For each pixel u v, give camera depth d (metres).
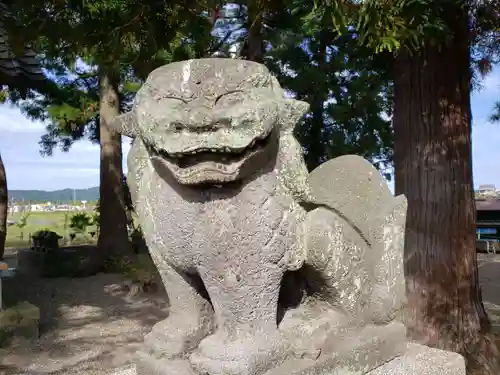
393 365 1.50
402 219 1.60
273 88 1.19
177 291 1.29
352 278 1.39
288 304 1.46
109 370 2.98
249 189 1.14
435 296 2.81
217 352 1.14
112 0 2.74
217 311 1.21
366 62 4.14
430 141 2.82
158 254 1.27
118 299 4.97
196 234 1.15
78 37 2.67
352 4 2.03
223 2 2.96
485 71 3.37
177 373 1.18
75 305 4.71
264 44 5.30
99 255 6.96
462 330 2.78
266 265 1.17
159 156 1.12
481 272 6.57
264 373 1.16
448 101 2.80
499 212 9.53
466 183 2.85
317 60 5.23
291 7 2.75
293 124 1.23
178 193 1.17
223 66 1.09
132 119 1.29
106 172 7.06
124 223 7.12
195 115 1.04
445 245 2.81
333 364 1.30
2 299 4.15
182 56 3.14
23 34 2.64
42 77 4.85
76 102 8.02
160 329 1.29
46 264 6.64
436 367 1.53
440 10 2.40
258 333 1.19
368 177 1.48
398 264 1.56
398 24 1.99
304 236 1.25
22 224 10.96
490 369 2.70
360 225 1.40
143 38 2.91
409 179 2.90
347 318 1.41
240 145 1.05
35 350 3.40
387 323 1.54
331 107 4.83
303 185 1.22
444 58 2.78
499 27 2.92
